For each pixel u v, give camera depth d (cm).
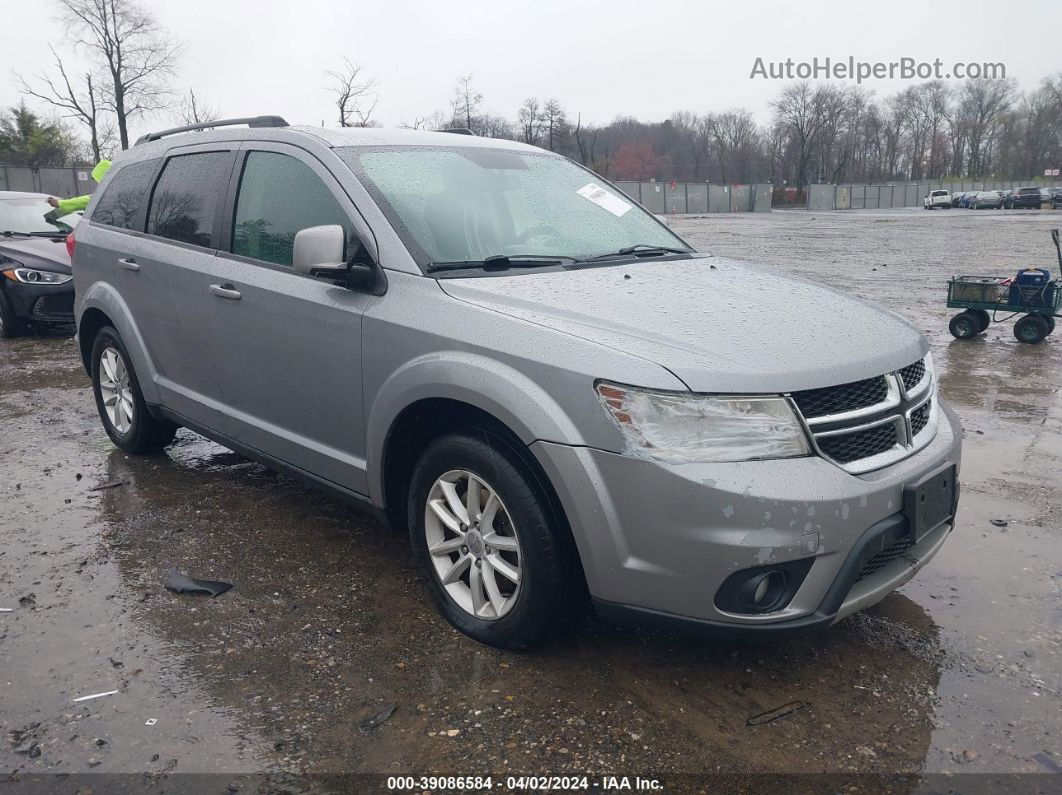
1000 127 9956
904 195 8462
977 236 2920
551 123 5969
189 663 308
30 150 4425
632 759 260
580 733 271
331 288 358
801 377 272
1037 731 274
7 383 758
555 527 291
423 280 331
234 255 413
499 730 272
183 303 440
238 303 402
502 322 301
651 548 268
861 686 298
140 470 517
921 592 367
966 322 964
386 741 267
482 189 393
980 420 630
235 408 426
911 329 336
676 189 6881
